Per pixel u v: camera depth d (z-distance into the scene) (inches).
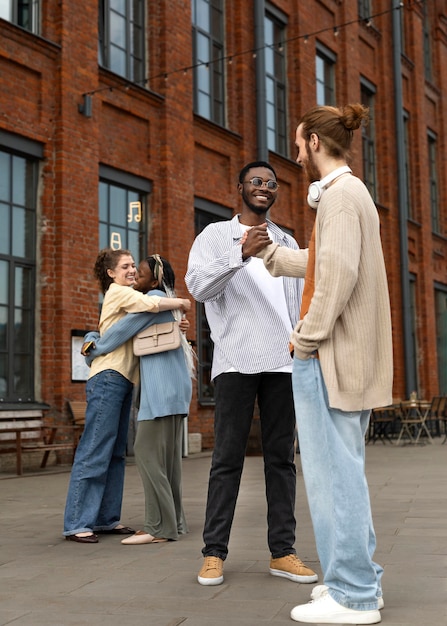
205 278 161.2
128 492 327.9
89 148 490.3
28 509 279.3
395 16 924.0
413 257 969.5
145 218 555.2
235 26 661.9
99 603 145.9
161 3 571.5
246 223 176.4
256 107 663.1
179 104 576.4
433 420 801.6
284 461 169.0
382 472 406.9
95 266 235.9
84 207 482.9
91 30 498.3
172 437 215.6
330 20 807.1
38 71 462.3
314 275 137.8
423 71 1027.9
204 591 154.0
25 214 461.4
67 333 463.2
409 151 997.2
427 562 175.5
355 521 129.9
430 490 321.7
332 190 132.0
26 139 456.4
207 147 611.5
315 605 131.6
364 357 131.7
